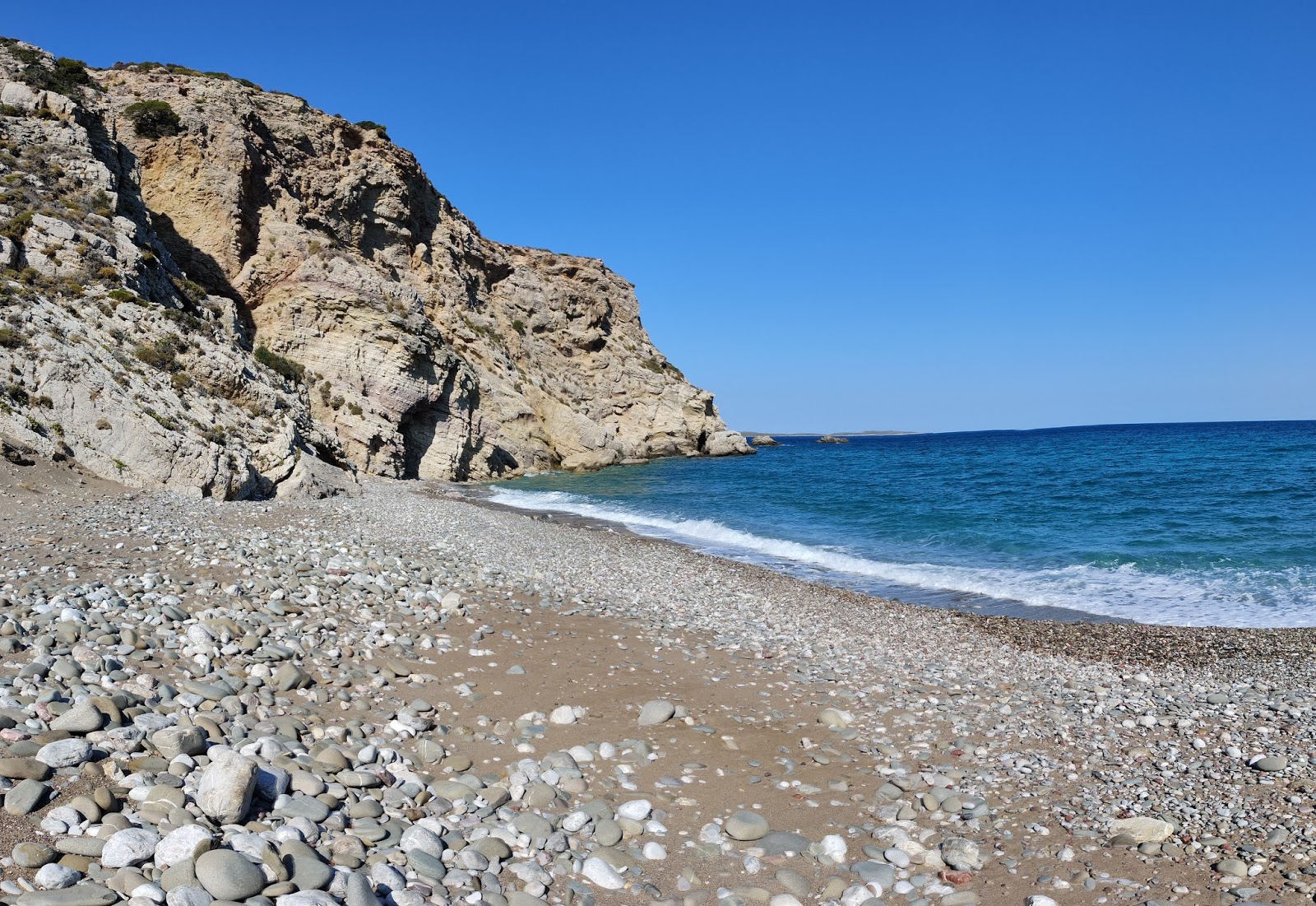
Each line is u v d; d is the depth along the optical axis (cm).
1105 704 1087
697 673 1142
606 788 745
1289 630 1681
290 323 5247
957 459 9712
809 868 627
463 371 6244
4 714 631
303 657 978
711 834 671
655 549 2741
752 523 3731
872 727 966
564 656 1155
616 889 582
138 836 496
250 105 5675
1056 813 732
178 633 966
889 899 588
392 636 1127
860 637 1530
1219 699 1104
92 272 2988
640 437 9144
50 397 2344
